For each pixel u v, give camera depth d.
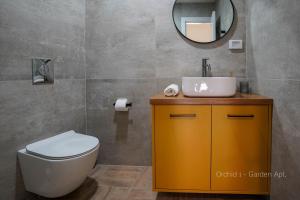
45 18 1.68
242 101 1.44
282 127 1.29
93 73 2.14
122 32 2.08
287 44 1.23
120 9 2.07
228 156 1.49
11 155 1.44
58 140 1.65
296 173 1.15
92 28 2.12
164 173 1.54
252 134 1.46
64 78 1.89
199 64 2.02
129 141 2.15
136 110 2.11
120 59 2.10
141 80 2.09
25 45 1.51
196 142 1.50
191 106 1.49
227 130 1.48
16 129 1.46
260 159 1.46
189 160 1.51
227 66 1.99
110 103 2.14
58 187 1.40
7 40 1.38
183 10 2.00
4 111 1.38
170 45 2.04
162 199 1.62
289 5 1.20
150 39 2.05
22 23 1.49
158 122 1.52
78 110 2.07
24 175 1.49
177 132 1.51
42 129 1.67
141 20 2.05
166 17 2.03
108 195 1.68
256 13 1.70
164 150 1.53
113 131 2.16
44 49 1.67
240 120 1.46
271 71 1.44
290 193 1.21
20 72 1.48
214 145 1.49
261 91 1.62
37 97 1.62
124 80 2.11
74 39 2.00
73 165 1.36
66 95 1.92
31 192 1.59
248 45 1.89
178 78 2.04
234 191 1.50
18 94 1.47
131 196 1.67
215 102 1.47
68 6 1.92
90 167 1.52
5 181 1.41
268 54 1.49
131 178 1.93
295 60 1.15
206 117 1.48
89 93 2.16
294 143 1.17
